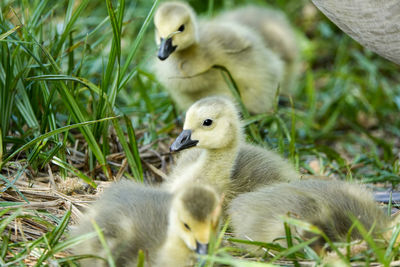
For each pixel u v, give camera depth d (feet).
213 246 23.03
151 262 24.71
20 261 24.52
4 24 34.58
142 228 25.98
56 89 36.04
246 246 27.25
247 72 40.86
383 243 25.29
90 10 50.85
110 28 43.65
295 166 36.42
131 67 49.34
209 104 30.89
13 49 34.96
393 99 50.06
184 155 34.71
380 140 42.47
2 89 33.53
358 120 49.73
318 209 26.86
